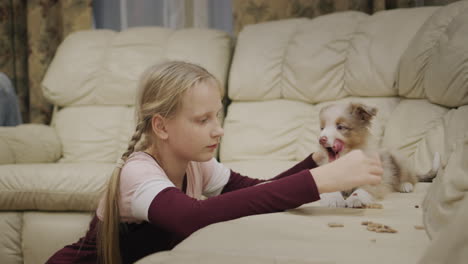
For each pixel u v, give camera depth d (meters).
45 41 3.07
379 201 1.11
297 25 2.51
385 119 2.03
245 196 0.86
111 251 0.92
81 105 2.70
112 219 0.93
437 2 2.46
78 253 1.05
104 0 3.19
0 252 1.84
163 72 0.97
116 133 2.55
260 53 2.46
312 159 1.25
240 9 2.84
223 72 2.55
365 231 0.75
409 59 1.91
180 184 1.08
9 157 2.18
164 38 2.70
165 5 3.13
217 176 1.21
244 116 2.38
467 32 1.65
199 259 0.61
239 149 2.30
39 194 1.78
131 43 2.69
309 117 2.29
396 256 0.60
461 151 0.75
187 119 0.94
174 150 0.99
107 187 0.97
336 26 2.34
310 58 2.31
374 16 2.27
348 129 1.23
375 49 2.13
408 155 1.75
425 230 0.75
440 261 0.50
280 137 2.26
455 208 0.65
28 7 3.03
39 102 3.09
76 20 3.06
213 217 0.84
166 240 0.99
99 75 2.67
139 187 0.90
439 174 0.87
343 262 0.57
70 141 2.55
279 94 2.41
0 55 3.06
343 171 0.85
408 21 2.11
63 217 1.84
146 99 0.99
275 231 0.74
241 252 0.63
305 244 0.66
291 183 0.86
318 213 0.91
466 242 0.48
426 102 1.87
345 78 2.22
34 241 1.83
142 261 0.64
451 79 1.65
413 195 1.23
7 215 1.85
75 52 2.73
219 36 2.66
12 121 2.58
